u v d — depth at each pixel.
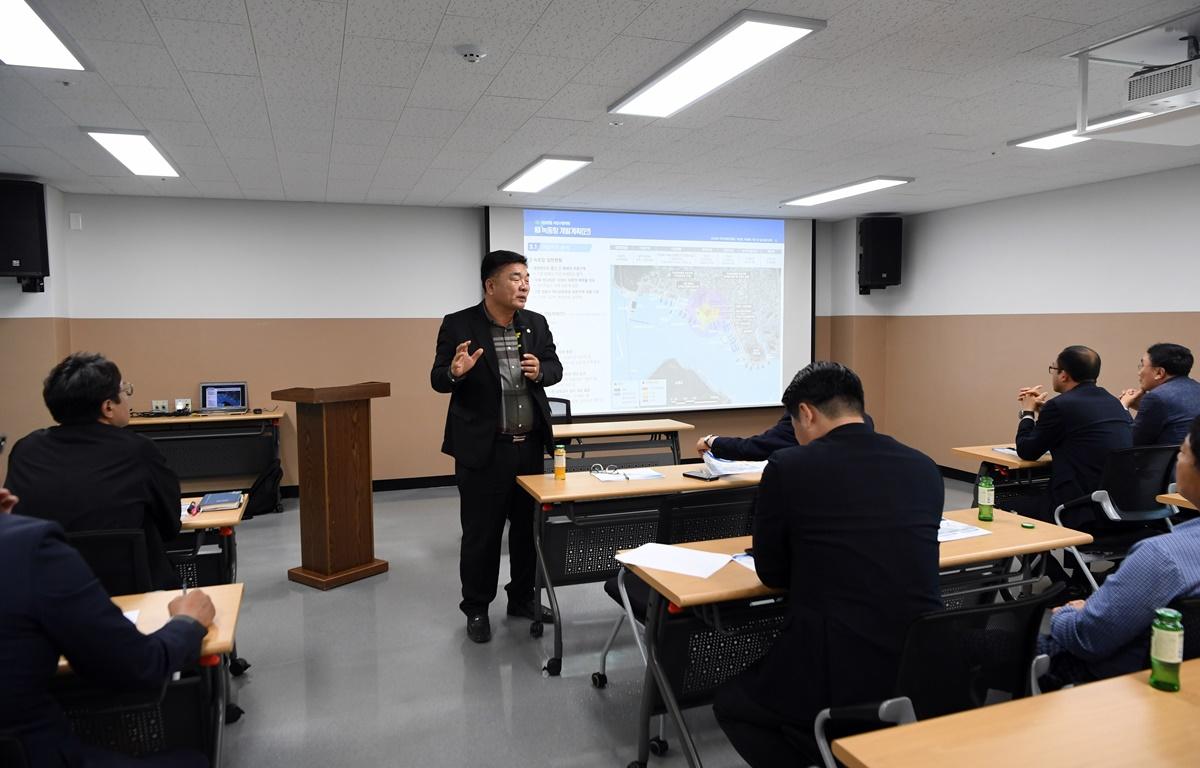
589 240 7.03
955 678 1.50
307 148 4.49
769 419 7.90
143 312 6.07
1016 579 2.47
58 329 5.68
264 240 6.32
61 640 1.26
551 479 3.26
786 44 2.85
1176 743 1.16
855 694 1.54
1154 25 2.75
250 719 2.69
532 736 2.57
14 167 4.93
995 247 6.63
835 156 4.85
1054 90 3.52
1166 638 1.33
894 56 3.08
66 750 1.29
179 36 2.79
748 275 7.60
